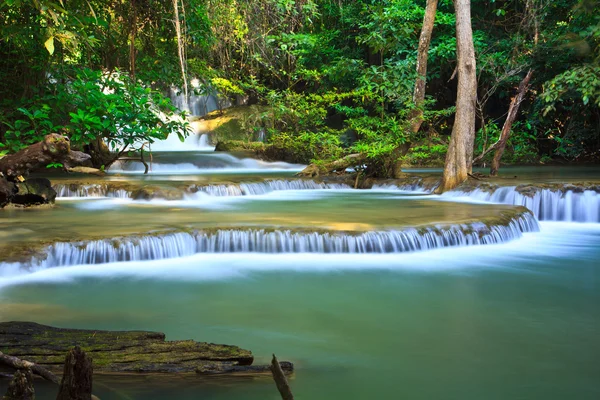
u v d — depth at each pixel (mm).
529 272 8773
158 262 8906
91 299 7164
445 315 6832
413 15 21469
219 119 27594
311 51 24984
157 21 18609
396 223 10328
